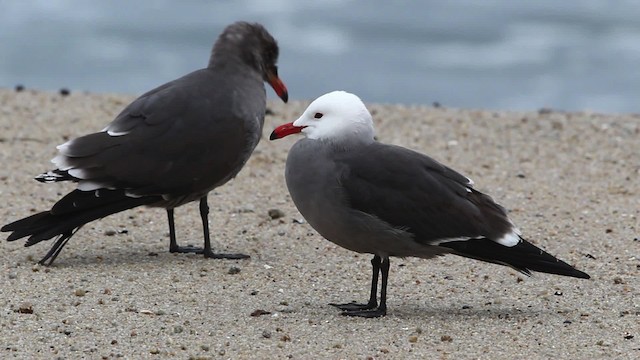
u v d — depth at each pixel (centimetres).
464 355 1073
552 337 1132
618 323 1184
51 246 1477
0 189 1759
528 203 1767
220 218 1653
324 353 1071
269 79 1521
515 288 1328
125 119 1404
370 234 1182
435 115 2431
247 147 1445
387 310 1230
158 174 1377
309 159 1197
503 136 2250
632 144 2192
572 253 1489
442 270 1403
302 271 1391
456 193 1193
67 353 1060
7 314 1167
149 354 1062
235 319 1177
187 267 1390
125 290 1273
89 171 1358
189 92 1421
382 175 1180
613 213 1700
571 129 2309
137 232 1571
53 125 2227
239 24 1492
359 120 1209
